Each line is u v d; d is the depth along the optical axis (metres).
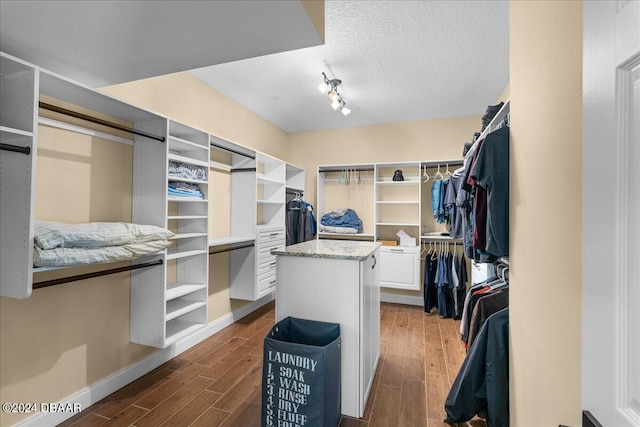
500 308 1.86
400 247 4.06
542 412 1.10
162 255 2.16
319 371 1.51
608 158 0.52
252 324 3.40
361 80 3.10
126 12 1.11
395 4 1.99
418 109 3.93
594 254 0.56
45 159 1.76
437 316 3.80
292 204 4.34
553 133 1.02
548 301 1.05
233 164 3.48
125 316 2.21
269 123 4.43
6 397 1.57
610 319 0.51
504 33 2.29
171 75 2.71
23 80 1.40
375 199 4.24
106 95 1.77
